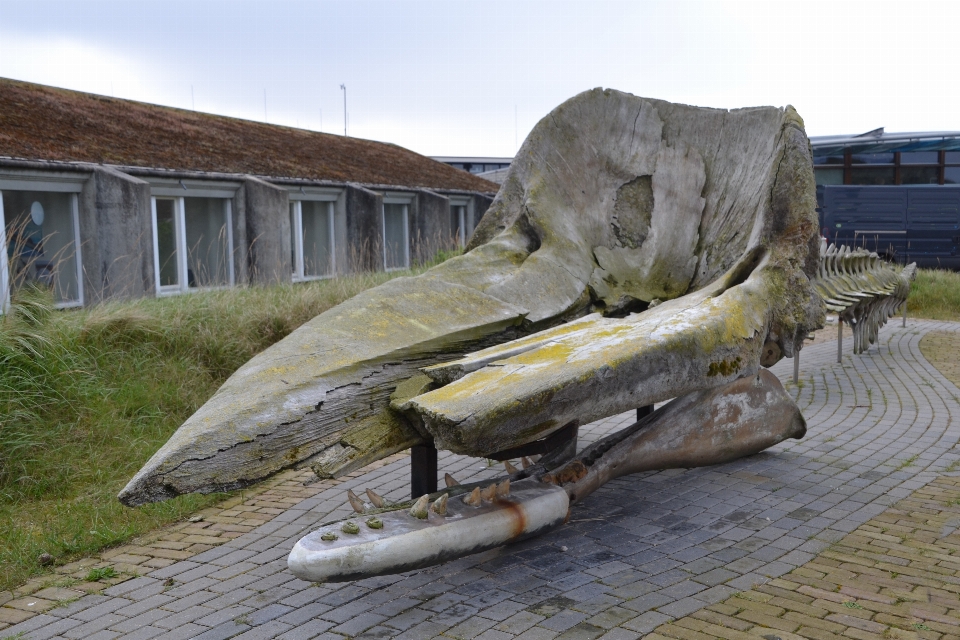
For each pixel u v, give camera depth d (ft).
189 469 11.58
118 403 24.41
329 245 58.49
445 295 17.65
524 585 14.52
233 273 48.49
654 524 17.69
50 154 38.75
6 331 23.54
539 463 16.29
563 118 22.65
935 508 18.53
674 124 22.85
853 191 76.13
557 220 21.27
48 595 14.90
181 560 16.49
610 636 12.54
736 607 13.56
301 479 21.95
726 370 15.76
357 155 70.38
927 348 43.45
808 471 21.58
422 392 14.39
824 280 32.65
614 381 13.92
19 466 20.68
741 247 20.39
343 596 14.32
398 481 21.58
